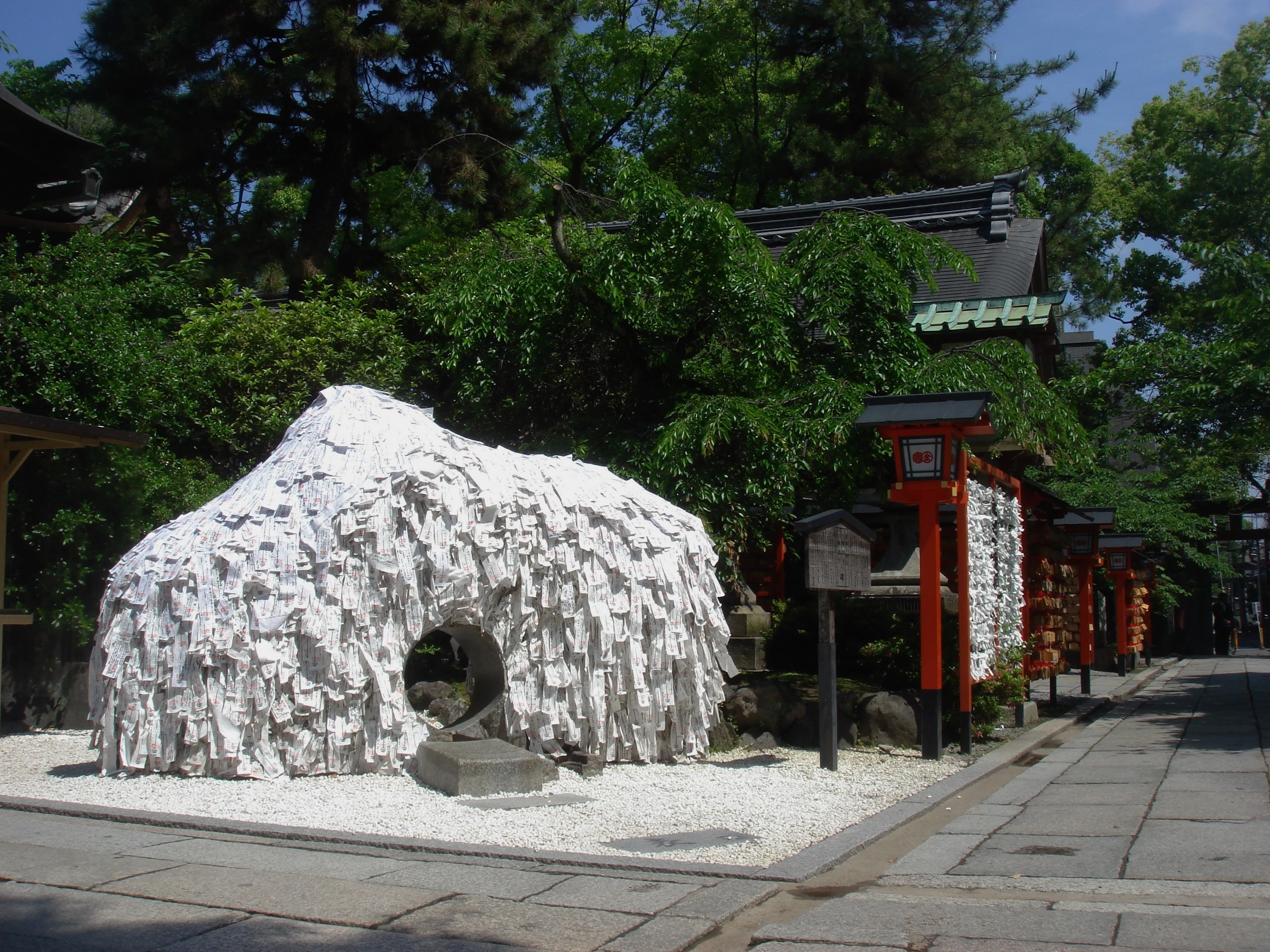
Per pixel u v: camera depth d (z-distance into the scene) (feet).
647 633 26.07
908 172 83.35
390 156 64.75
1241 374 38.24
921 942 13.09
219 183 69.51
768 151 88.69
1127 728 36.42
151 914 13.87
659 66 96.84
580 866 16.57
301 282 61.62
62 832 18.49
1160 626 106.93
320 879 15.52
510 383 39.29
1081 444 35.32
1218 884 15.35
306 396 40.14
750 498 33.53
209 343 41.47
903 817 20.33
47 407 33.35
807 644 38.52
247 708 22.47
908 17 82.28
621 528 26.21
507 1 62.39
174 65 57.00
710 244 33.58
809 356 36.11
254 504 23.90
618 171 34.53
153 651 22.93
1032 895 15.16
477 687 26.76
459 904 14.42
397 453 24.36
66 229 46.19
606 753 25.63
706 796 22.39
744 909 14.60
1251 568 163.53
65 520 32.37
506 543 24.73
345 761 23.03
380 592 23.22
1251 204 100.32
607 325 36.94
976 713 31.40
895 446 28.32
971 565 30.37
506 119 63.62
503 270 37.04
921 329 44.52
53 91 80.89
